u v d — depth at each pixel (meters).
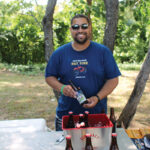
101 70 2.10
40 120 2.88
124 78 9.64
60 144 1.80
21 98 6.56
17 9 9.07
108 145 1.66
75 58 2.10
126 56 13.90
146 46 13.27
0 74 10.69
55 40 12.89
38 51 13.70
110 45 3.26
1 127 2.63
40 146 1.78
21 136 1.97
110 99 6.46
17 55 13.65
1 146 1.79
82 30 2.02
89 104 2.00
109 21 3.19
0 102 6.14
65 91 2.04
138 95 3.38
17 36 13.28
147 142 2.02
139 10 3.77
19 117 5.07
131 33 12.81
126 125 3.57
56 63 2.19
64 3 8.46
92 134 1.63
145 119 4.83
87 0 5.57
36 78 9.83
